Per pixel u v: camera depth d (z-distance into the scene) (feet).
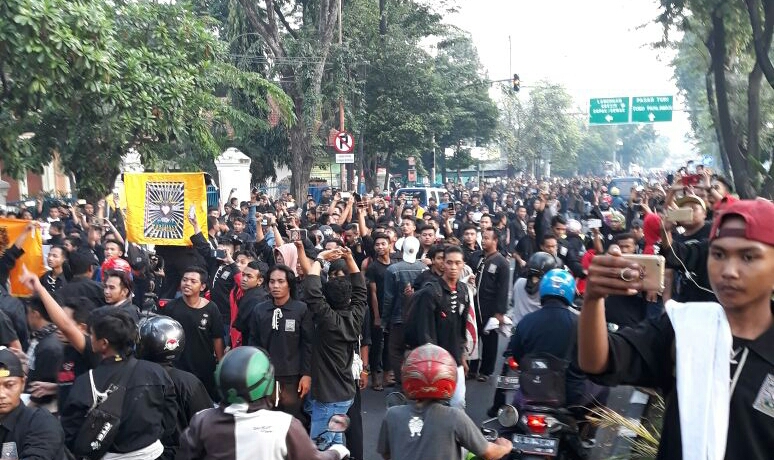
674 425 7.22
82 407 14.70
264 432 11.14
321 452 11.80
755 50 85.15
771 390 6.85
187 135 62.23
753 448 6.79
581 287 32.60
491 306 33.06
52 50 40.27
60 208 55.72
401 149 117.08
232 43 96.99
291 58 89.61
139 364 15.11
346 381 21.17
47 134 52.95
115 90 46.52
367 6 113.29
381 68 113.09
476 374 33.78
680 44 101.71
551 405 18.19
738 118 103.50
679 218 11.60
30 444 12.91
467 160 175.22
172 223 34.78
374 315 33.73
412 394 13.25
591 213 41.42
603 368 7.29
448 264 25.02
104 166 53.88
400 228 48.24
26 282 16.87
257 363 11.31
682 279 15.40
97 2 47.50
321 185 127.03
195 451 11.29
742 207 7.04
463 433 13.05
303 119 90.99
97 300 25.49
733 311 7.16
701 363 6.99
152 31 55.57
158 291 38.55
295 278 22.62
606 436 18.40
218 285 32.83
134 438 14.70
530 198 111.34
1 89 44.32
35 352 17.12
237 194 84.28
